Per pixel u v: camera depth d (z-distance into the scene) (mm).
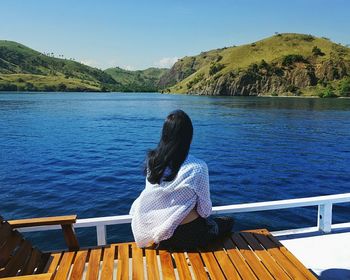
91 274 3170
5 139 27594
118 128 37000
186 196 3355
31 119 46000
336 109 74125
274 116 56656
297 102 106062
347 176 16656
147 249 3564
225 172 17109
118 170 16969
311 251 4727
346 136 32594
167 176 3346
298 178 16125
